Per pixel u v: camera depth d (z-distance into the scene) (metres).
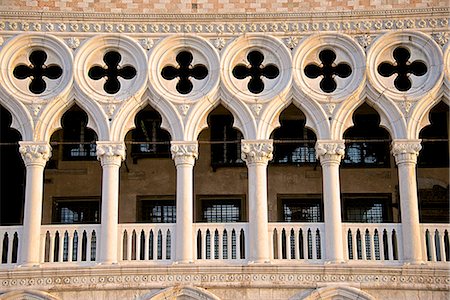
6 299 29.48
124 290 29.78
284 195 35.41
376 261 30.22
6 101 31.25
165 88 31.42
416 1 32.06
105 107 31.22
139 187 35.31
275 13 31.83
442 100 31.61
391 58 31.83
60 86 31.41
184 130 31.00
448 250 31.08
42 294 29.55
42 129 31.06
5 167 35.47
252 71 31.92
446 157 35.56
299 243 32.09
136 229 30.59
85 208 35.38
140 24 31.91
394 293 29.77
